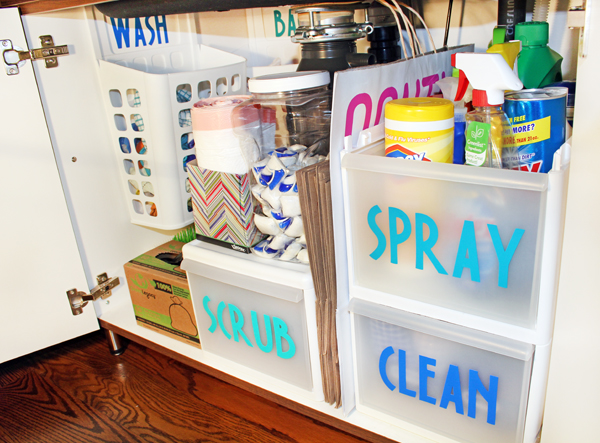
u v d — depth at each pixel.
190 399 1.01
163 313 1.08
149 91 1.00
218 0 0.84
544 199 0.54
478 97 0.62
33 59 0.97
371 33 1.04
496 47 0.71
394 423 0.80
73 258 1.11
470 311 0.65
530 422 0.66
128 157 1.13
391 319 0.71
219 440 0.89
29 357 1.19
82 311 1.15
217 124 0.84
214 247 0.92
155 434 0.92
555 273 0.57
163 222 1.13
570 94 0.77
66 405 1.02
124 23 1.13
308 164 0.85
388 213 0.66
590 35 0.47
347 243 0.72
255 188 0.84
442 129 0.65
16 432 0.96
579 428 0.62
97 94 1.10
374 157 0.64
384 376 0.77
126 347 1.21
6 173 0.99
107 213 1.17
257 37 1.36
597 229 0.52
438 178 0.59
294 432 0.90
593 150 0.50
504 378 0.65
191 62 1.31
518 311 0.61
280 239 0.83
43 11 0.93
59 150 1.05
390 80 0.76
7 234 1.02
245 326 0.90
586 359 0.58
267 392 0.93
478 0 1.02
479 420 0.71
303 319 0.81
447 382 0.71
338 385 0.84
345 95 0.66
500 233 0.58
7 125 0.96
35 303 1.09
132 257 1.25
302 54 1.00
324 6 0.92
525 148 0.66
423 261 0.66
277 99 0.81
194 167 0.90
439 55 0.90
